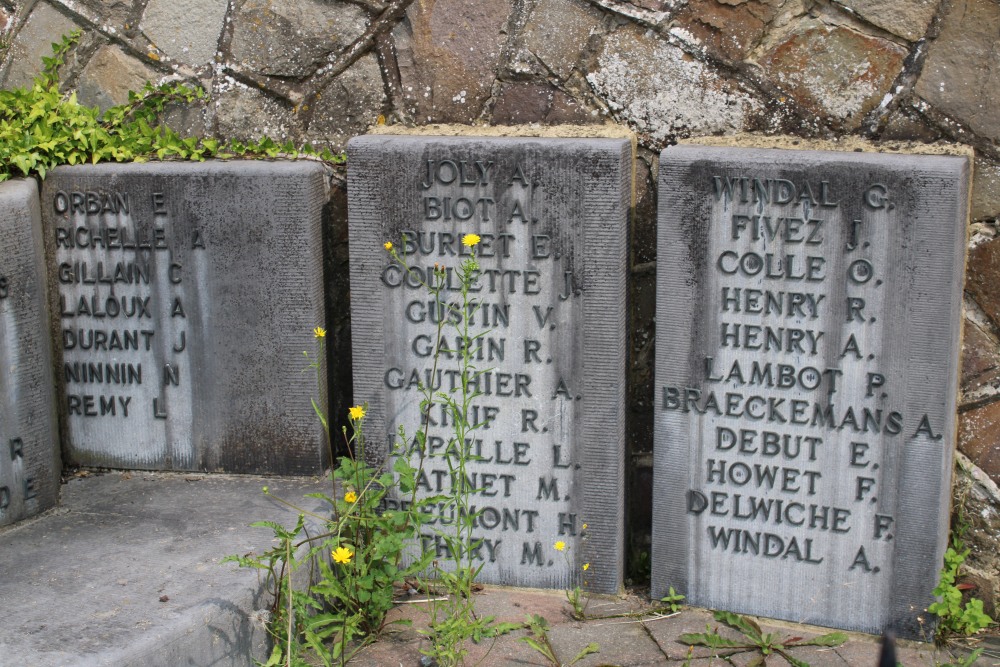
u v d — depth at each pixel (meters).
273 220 3.61
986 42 3.15
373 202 3.44
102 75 3.89
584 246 3.32
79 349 3.80
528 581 3.57
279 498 3.62
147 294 3.72
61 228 3.72
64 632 2.84
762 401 3.27
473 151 3.34
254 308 3.68
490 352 3.45
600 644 3.24
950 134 3.24
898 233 3.04
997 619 3.41
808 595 3.34
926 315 3.07
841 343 3.16
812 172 3.08
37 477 3.51
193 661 2.91
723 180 3.16
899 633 3.26
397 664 3.15
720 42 3.40
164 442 3.82
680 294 3.27
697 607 3.45
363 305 3.52
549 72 3.56
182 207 3.64
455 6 3.59
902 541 3.21
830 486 3.25
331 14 3.71
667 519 3.43
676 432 3.37
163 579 3.11
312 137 3.80
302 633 3.10
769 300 3.20
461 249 3.41
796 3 3.32
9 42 3.95
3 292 3.37
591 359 3.38
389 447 3.59
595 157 3.25
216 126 3.86
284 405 3.73
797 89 3.36
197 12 3.80
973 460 3.38
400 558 3.38
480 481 3.54
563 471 3.47
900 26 3.23
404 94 3.70
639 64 3.48
